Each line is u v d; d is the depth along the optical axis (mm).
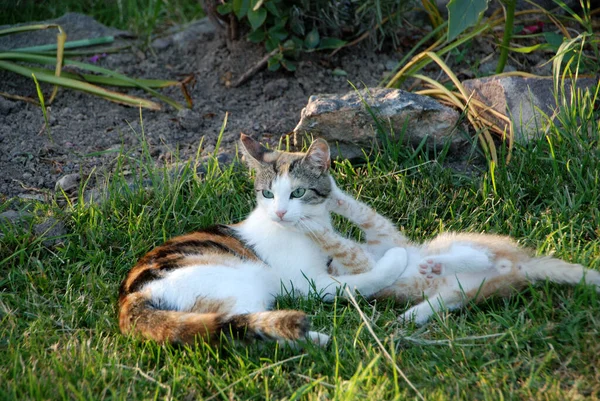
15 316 2211
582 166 2375
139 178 2441
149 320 2113
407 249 2283
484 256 2191
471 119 2479
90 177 2479
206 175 2432
